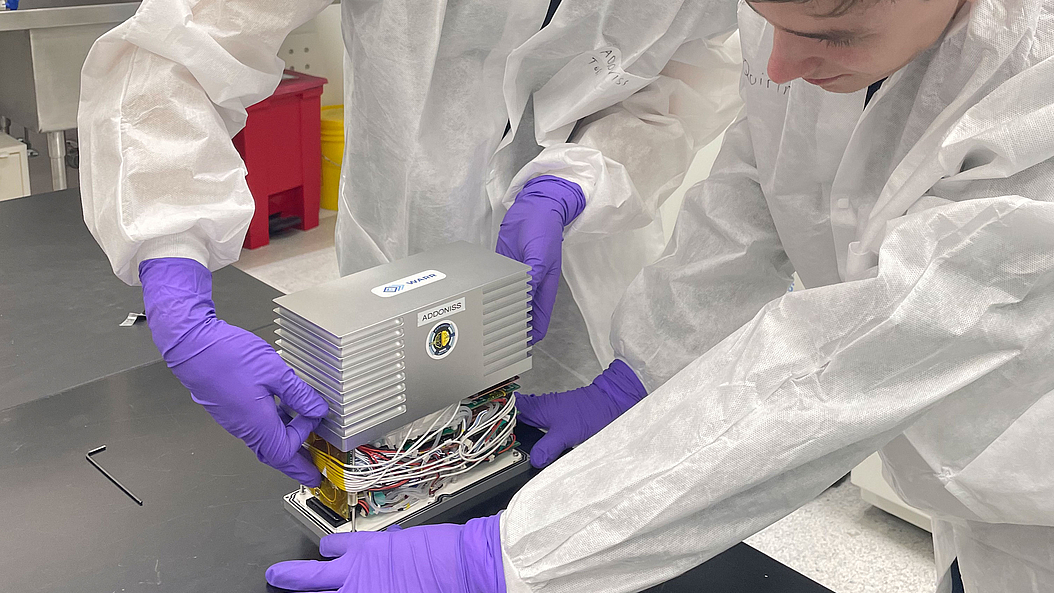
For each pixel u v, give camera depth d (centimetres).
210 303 81
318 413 74
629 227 110
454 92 103
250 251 301
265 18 87
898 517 186
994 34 61
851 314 58
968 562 77
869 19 56
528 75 105
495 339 82
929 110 69
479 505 86
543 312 97
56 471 87
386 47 99
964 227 56
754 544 178
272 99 287
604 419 97
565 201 100
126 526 80
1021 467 63
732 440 60
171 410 98
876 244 69
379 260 118
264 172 295
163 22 80
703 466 61
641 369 99
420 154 105
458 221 112
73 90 261
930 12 59
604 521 63
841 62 61
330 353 71
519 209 99
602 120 108
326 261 297
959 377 59
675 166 114
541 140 107
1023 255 56
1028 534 70
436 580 68
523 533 66
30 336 113
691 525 64
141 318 118
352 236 120
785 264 103
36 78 252
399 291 77
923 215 58
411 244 113
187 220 81
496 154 111
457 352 79
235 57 88
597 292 120
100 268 132
